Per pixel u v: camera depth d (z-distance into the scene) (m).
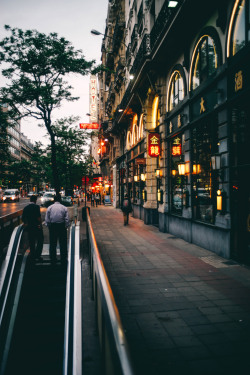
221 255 8.08
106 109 42.72
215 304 4.86
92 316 4.41
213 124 8.64
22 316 6.27
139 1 18.48
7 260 6.23
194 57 9.92
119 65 25.50
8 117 16.95
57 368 5.14
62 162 29.84
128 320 4.29
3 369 4.75
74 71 16.70
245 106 7.00
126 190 24.58
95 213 23.91
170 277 6.32
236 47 7.40
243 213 7.16
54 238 7.60
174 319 4.31
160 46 11.51
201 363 3.21
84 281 6.03
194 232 9.98
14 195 50.66
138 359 3.29
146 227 14.86
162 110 13.23
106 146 40.50
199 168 9.74
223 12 7.79
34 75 16.52
